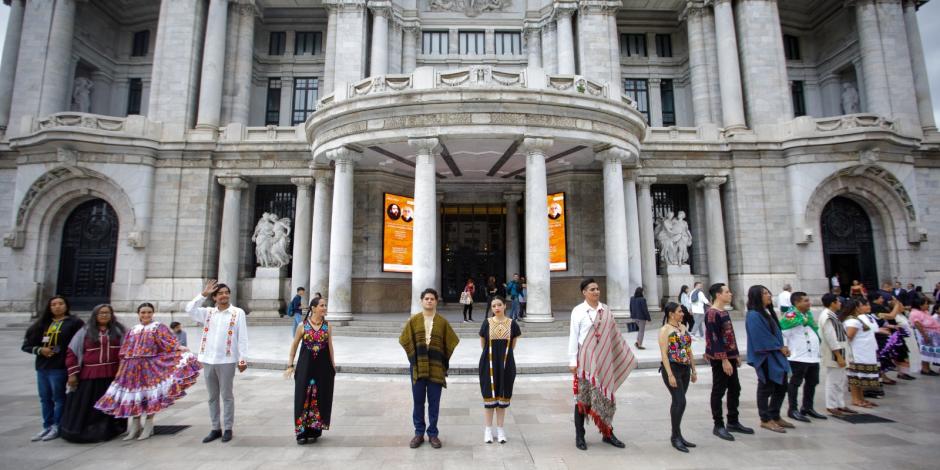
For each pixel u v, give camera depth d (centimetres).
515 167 2400
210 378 676
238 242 2522
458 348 1457
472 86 1705
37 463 591
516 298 1858
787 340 786
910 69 2738
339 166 1880
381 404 876
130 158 2416
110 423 682
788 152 2522
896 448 630
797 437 676
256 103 3069
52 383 689
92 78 3062
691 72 2919
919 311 1128
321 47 3169
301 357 670
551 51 2928
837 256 2559
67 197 2425
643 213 2495
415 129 1733
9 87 2712
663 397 916
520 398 916
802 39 3316
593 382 625
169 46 2619
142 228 2389
